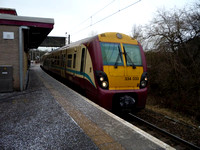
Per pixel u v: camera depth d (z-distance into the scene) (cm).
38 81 1109
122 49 636
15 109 515
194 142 539
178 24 1123
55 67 1455
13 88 761
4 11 1004
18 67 759
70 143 319
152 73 1317
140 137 354
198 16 1070
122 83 599
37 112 490
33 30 864
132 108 610
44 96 678
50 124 406
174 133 597
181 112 997
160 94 1289
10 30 734
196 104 964
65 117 454
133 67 621
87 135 353
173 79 1149
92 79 613
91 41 653
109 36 655
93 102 615
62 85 965
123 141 334
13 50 746
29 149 296
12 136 343
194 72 1066
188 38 1143
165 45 1171
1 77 725
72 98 659
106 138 344
